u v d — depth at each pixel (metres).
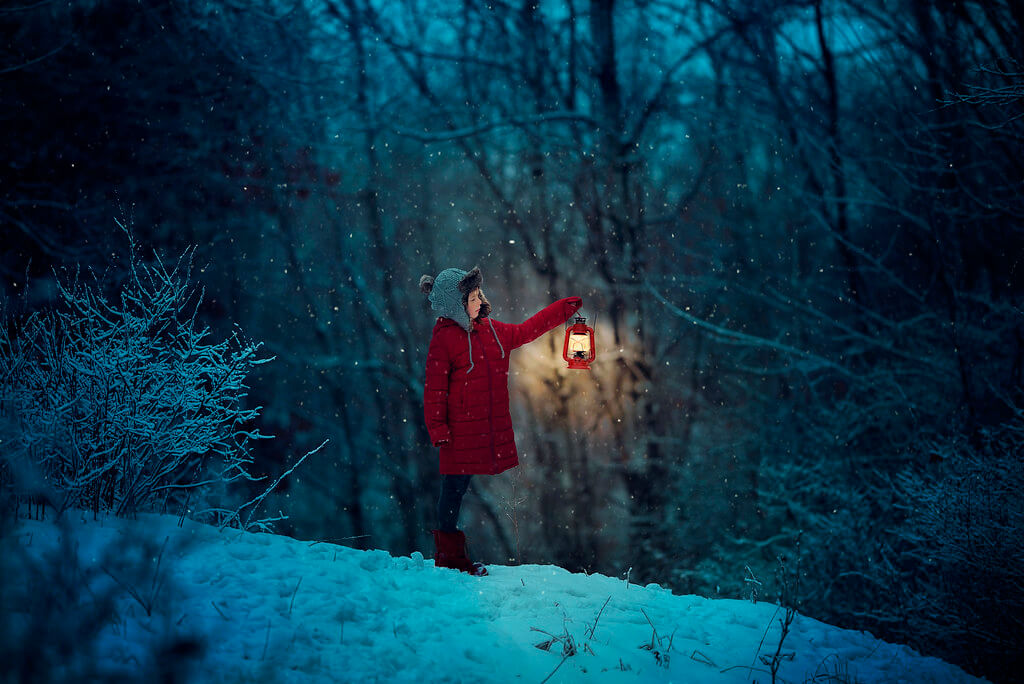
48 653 2.40
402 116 15.96
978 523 7.12
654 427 15.05
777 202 15.05
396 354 16.78
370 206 16.23
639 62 15.61
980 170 12.70
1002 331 11.77
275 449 15.04
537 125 15.46
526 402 15.59
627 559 14.67
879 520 10.99
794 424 13.59
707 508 13.63
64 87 10.69
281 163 14.91
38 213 10.45
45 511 3.81
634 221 15.50
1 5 9.73
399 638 3.29
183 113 13.05
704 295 15.09
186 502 4.40
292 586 3.58
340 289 16.16
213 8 13.27
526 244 15.81
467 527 16.23
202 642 2.75
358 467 16.11
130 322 4.28
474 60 15.53
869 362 13.82
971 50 11.96
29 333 4.38
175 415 4.28
